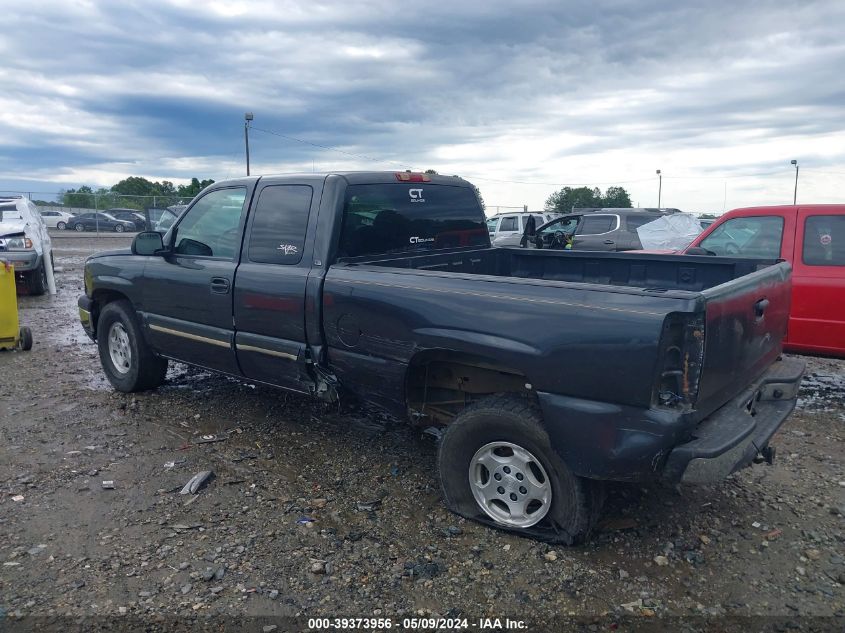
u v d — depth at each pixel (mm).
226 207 5109
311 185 4520
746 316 3590
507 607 3143
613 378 3146
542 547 3607
